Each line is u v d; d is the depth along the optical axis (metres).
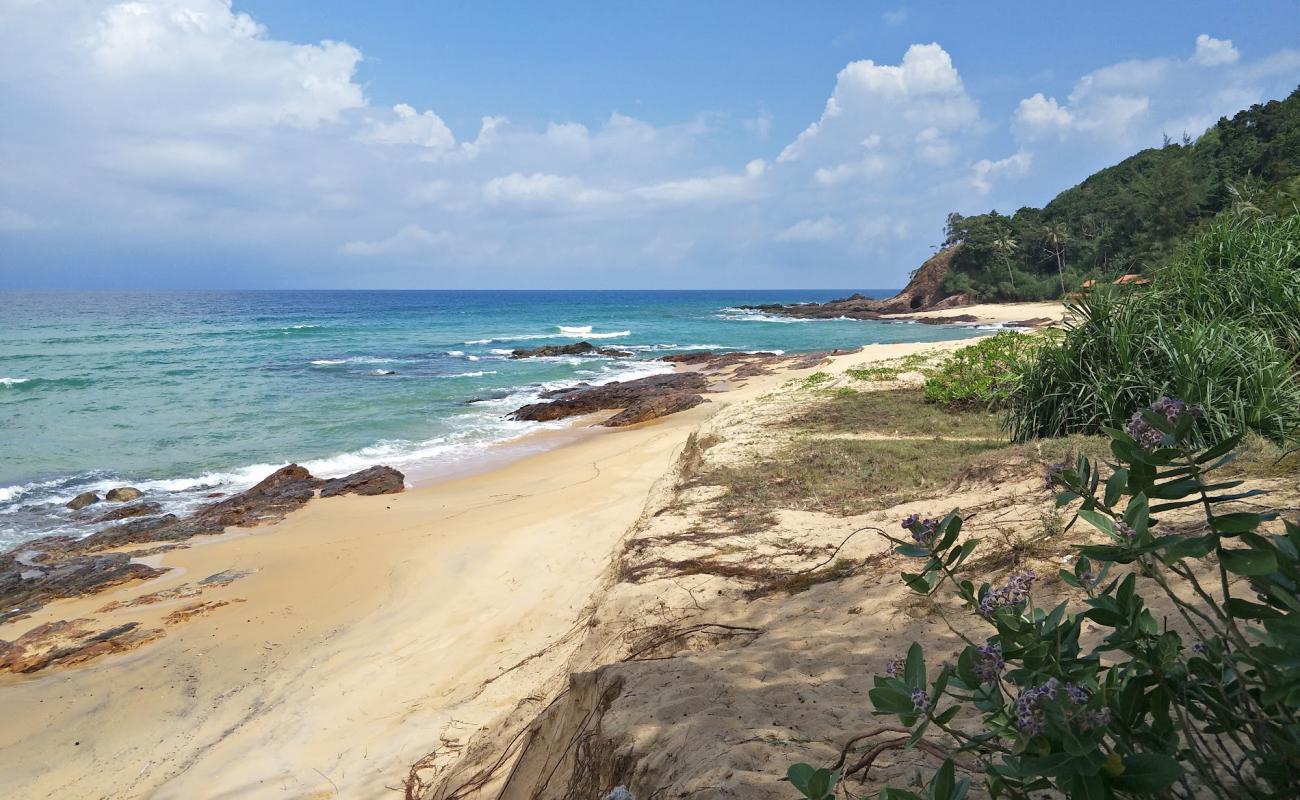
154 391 30.05
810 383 17.69
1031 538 5.02
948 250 89.00
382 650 8.72
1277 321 8.16
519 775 4.50
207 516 15.09
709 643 4.85
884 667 3.82
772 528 6.86
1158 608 3.55
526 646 7.92
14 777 7.11
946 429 11.00
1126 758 1.39
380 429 23.14
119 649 9.52
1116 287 9.11
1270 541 1.47
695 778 2.91
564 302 159.38
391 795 5.61
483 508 14.16
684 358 40.09
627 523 11.30
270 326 67.94
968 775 2.54
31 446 21.17
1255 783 1.99
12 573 12.45
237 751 7.01
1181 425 1.55
